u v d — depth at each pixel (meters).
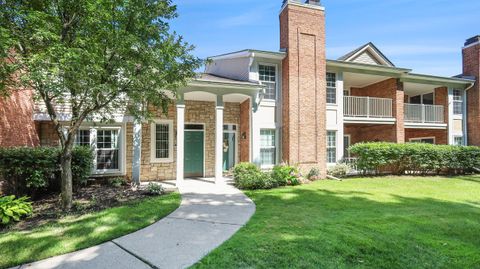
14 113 7.93
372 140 15.90
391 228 4.91
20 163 6.87
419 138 17.98
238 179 9.62
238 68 12.57
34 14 4.83
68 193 6.28
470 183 10.73
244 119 12.59
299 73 11.99
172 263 3.52
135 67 5.93
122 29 5.62
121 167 10.48
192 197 7.71
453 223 5.25
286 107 11.95
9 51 4.85
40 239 4.27
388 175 12.95
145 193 8.12
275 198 7.67
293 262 3.52
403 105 14.76
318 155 12.11
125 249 3.98
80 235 4.46
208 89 10.14
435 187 9.75
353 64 13.31
